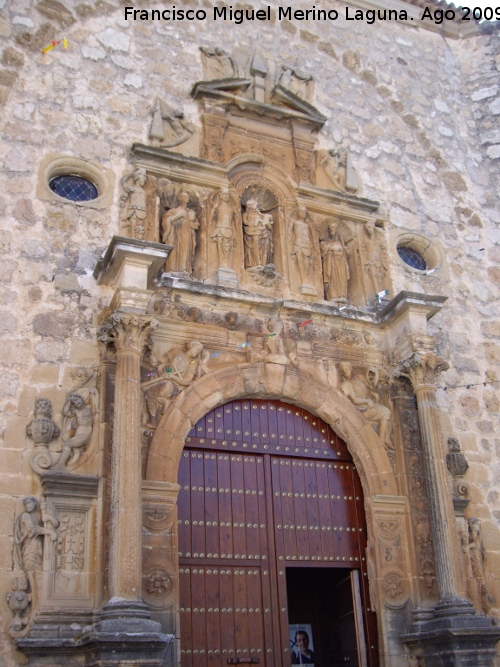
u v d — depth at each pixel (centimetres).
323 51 1752
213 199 1438
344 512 1341
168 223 1366
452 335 1550
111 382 1187
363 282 1515
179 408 1231
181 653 1133
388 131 1727
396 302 1412
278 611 1223
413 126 1766
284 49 1702
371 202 1577
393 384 1410
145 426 1195
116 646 957
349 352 1416
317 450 1358
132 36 1526
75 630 1025
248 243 1452
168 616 1098
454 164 1759
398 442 1370
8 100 1343
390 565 1283
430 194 1694
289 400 1352
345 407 1366
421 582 1273
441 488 1284
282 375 1336
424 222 1652
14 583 1026
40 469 1098
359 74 1769
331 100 1695
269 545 1260
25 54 1397
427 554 1297
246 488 1284
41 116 1359
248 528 1258
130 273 1198
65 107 1388
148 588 1098
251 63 1608
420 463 1362
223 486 1267
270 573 1243
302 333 1390
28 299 1209
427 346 1381
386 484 1338
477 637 1159
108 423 1159
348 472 1372
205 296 1323
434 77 1866
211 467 1271
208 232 1409
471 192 1744
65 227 1285
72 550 1073
